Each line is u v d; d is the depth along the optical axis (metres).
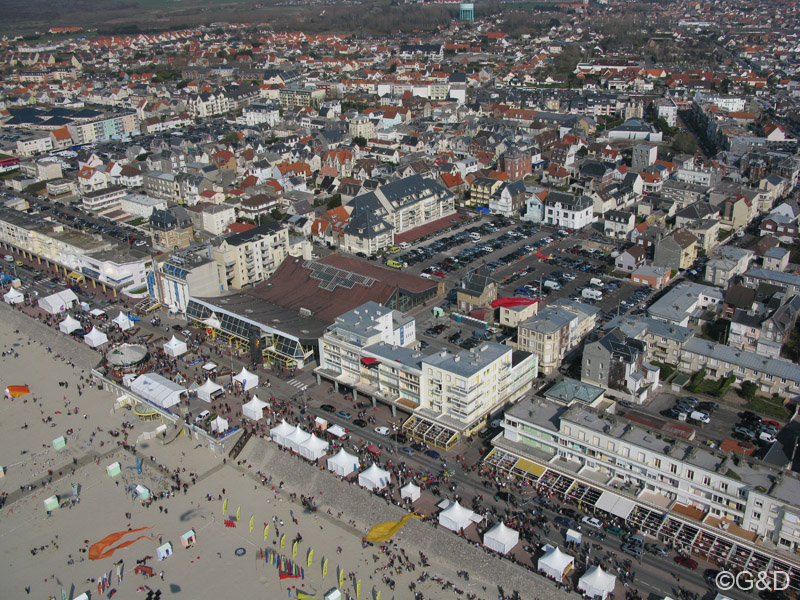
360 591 158.50
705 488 163.00
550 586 151.88
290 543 175.25
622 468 176.12
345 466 190.38
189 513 187.75
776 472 161.00
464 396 198.62
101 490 198.00
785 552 151.75
